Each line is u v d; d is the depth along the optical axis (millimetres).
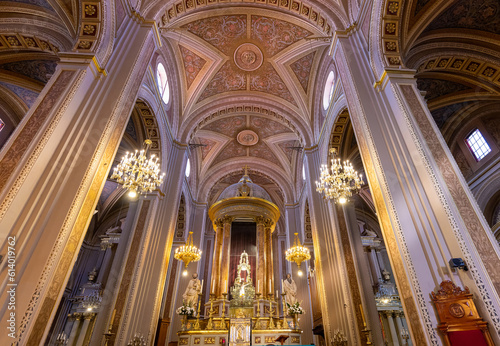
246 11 10898
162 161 10680
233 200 13906
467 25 7574
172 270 13664
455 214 4359
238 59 12562
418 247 4574
